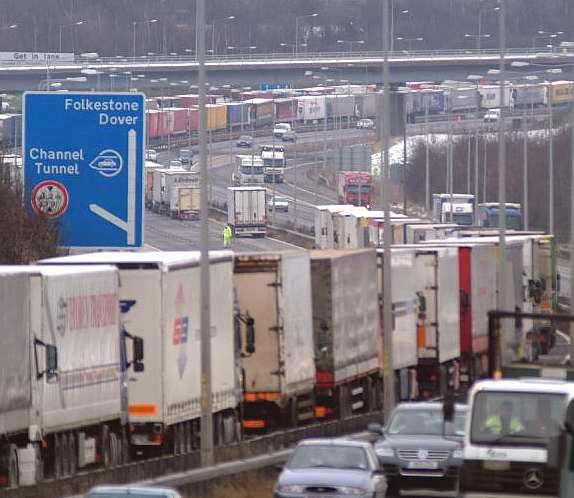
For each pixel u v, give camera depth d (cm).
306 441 7406
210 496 7775
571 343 10512
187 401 9369
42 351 8094
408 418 8356
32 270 8069
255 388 10312
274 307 10281
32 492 6794
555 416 6481
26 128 10869
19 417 7844
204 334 8881
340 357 11231
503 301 13588
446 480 8044
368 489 6988
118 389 8869
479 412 6538
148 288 9019
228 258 9981
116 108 10844
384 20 11988
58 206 10875
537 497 6419
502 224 13588
